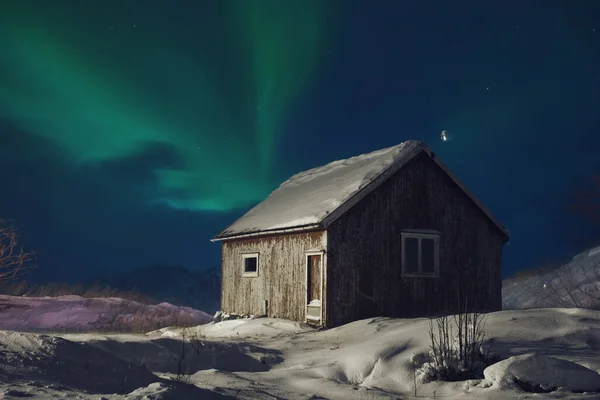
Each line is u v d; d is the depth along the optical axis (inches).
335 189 709.9
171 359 344.8
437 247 714.2
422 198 714.2
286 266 713.0
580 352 343.3
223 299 863.7
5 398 169.5
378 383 310.5
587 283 880.3
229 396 226.8
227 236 851.4
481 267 747.4
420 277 696.4
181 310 1032.8
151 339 370.6
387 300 668.1
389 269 676.1
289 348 448.5
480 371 305.4
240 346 422.0
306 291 666.8
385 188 689.0
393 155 698.8
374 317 621.3
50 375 214.1
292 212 735.1
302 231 687.1
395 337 387.5
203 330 723.4
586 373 266.4
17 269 585.6
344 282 644.1
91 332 690.8
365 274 658.2
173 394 194.5
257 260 778.8
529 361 275.1
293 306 690.8
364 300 652.7
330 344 465.1
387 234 681.0
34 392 182.9
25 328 710.5
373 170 686.5
